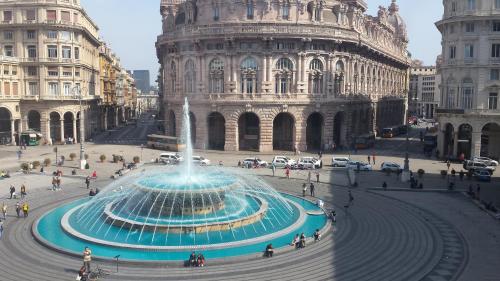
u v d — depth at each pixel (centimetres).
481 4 8225
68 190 6000
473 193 5778
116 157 8294
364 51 11362
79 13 10969
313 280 3291
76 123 11350
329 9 10300
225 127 9756
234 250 3812
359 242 4062
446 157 8931
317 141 10606
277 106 9600
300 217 4688
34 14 10412
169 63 10631
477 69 8381
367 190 6216
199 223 4159
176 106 10356
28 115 10731
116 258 3519
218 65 9719
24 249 3806
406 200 5641
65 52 10750
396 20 17700
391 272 3438
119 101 19325
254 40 9469
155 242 3922
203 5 9875
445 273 3422
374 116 13300
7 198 5534
